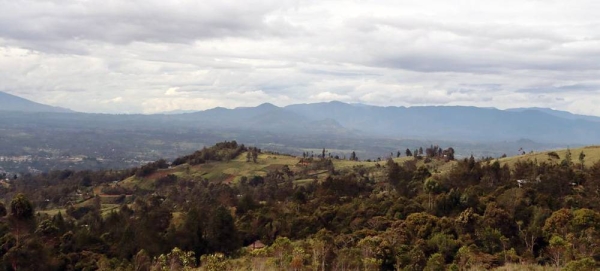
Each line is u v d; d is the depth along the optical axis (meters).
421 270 46.62
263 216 76.62
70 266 58.00
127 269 55.25
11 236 58.19
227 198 105.50
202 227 66.94
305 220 72.69
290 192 108.12
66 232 69.88
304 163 165.12
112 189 142.75
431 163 133.12
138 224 70.06
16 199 61.03
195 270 44.66
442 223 57.44
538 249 52.75
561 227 52.38
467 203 66.56
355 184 100.62
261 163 167.25
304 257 46.91
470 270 45.84
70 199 132.12
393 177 98.75
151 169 161.00
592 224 50.38
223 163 167.25
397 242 52.22
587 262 38.47
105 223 78.88
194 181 142.12
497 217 55.88
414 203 72.06
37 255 55.66
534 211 59.84
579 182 78.19
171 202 113.81
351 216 72.06
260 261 50.75
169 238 65.00
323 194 95.12
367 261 45.81
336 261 46.38
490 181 85.88
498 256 49.09
